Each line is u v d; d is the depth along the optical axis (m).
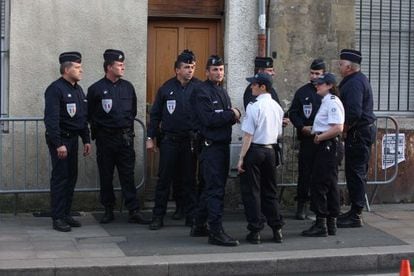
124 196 8.80
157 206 8.49
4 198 9.22
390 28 10.49
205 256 7.25
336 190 8.19
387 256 7.50
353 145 8.62
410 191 10.35
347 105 8.44
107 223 8.77
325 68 9.38
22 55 9.07
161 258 7.15
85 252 7.35
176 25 9.82
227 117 7.55
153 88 9.80
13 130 9.11
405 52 10.57
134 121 9.17
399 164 10.27
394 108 10.54
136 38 9.39
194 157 8.52
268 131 7.63
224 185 7.78
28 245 7.60
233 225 8.77
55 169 8.24
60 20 9.16
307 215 9.40
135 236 8.11
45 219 8.93
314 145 8.15
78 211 9.40
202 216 8.06
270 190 7.83
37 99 9.15
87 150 8.57
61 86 8.20
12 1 8.98
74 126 8.30
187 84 8.52
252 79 7.70
